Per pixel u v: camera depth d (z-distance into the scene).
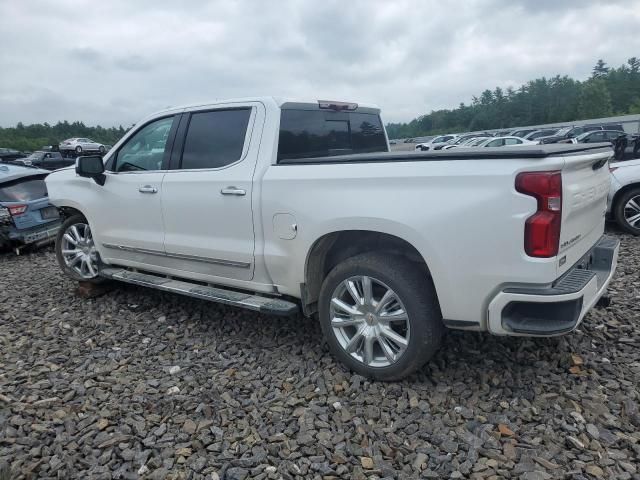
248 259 3.81
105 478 2.56
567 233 2.87
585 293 2.83
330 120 4.30
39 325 4.70
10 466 2.65
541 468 2.51
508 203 2.69
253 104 3.88
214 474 2.57
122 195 4.66
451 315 2.99
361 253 3.52
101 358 3.94
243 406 3.18
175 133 4.30
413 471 2.55
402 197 3.00
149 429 2.96
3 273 6.98
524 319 2.84
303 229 3.44
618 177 7.21
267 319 4.55
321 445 2.75
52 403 3.25
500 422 2.88
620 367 3.39
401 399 3.14
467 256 2.84
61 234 5.50
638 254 6.13
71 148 42.97
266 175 3.64
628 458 2.55
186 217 4.17
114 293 5.51
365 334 3.32
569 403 3.03
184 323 4.57
